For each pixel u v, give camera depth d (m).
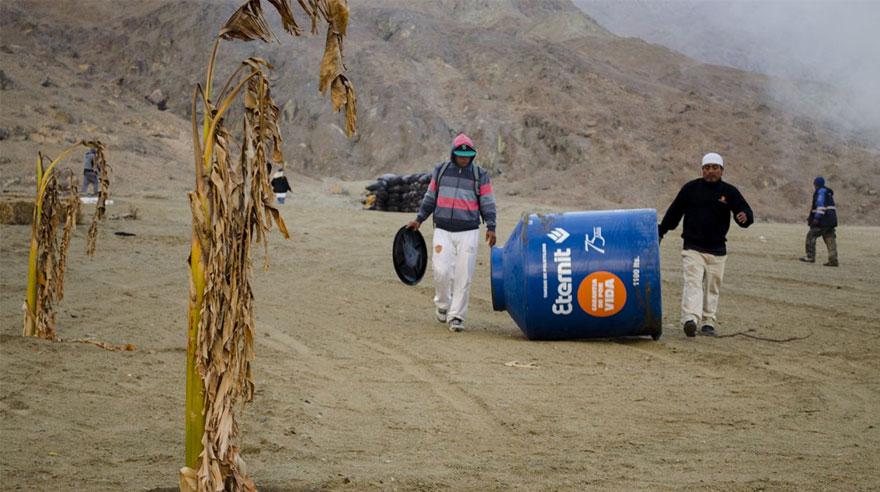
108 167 11.97
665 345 13.88
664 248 30.88
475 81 124.56
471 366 11.91
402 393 10.28
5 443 7.54
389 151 105.69
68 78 100.75
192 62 116.94
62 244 11.95
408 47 129.62
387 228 34.56
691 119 117.31
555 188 99.00
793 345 14.16
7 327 12.61
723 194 14.88
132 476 6.80
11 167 67.81
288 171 82.62
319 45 124.56
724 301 19.23
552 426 8.99
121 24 125.12
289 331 13.91
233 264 5.63
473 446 8.19
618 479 7.21
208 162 5.63
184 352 11.72
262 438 8.04
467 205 14.68
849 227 52.25
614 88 124.75
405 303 17.59
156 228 28.47
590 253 13.75
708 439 8.61
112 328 13.12
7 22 116.00
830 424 9.33
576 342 13.94
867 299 19.62
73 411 8.69
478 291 19.84
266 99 5.76
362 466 7.34
